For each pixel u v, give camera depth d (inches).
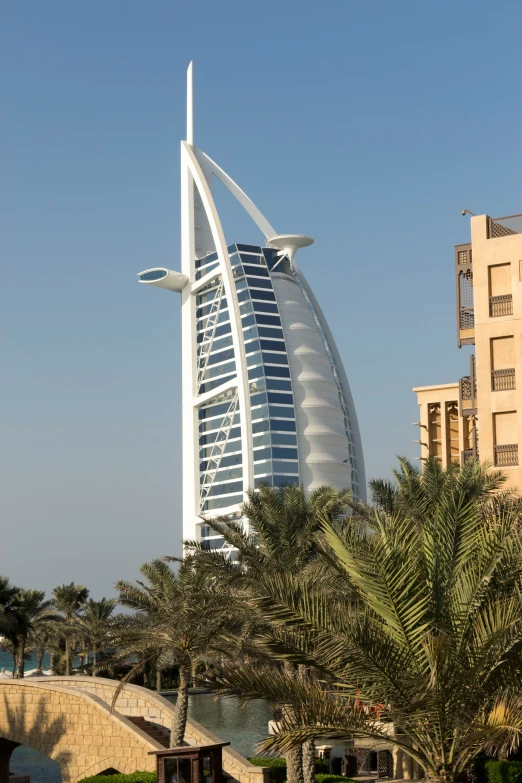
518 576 732.7
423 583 693.3
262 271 6210.6
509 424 1804.9
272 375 5900.6
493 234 1910.7
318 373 6038.4
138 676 3651.6
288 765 1355.8
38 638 4485.7
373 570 677.9
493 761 1175.0
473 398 1958.7
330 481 5826.8
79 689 1788.9
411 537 732.0
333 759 1560.0
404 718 693.9
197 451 6013.8
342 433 6053.2
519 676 687.7
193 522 5895.7
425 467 1300.4
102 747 1594.5
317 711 692.7
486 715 695.1
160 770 1092.5
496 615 676.1
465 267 1988.2
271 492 1353.3
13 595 2913.4
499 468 1786.4
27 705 1673.2
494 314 1839.3
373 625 714.8
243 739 2087.8
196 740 1668.3
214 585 1380.4
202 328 6235.2
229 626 1317.7
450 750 698.8
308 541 1259.8
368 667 680.4
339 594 859.4
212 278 6097.4
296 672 1134.4
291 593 694.5
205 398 6003.9
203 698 3432.6
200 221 6456.7
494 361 1834.4
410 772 1336.1
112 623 1631.4
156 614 1545.3
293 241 6254.9
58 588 4315.9
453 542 745.6
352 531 730.8
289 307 6166.3
